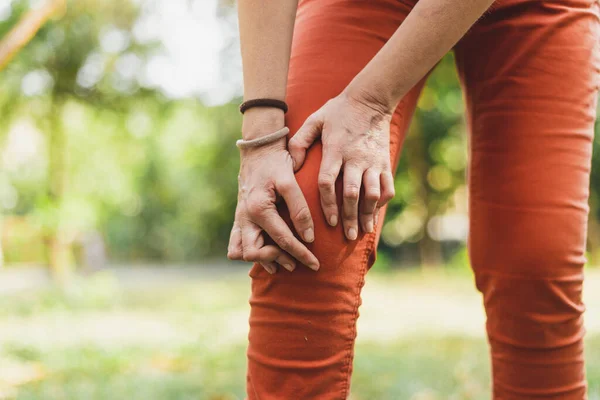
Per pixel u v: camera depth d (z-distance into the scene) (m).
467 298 6.75
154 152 15.72
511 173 1.07
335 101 0.92
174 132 16.25
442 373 2.81
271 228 0.87
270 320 0.90
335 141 0.89
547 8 1.06
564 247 1.04
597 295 6.26
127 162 9.99
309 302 0.88
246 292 7.45
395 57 0.90
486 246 1.10
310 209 0.88
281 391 0.89
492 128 1.09
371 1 1.00
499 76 1.08
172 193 17.47
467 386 2.52
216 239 17.97
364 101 0.90
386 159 0.92
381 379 2.71
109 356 3.29
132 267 14.56
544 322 1.05
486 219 1.10
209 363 3.13
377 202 0.91
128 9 6.54
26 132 8.46
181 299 6.69
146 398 2.40
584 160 1.08
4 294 6.79
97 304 6.03
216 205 17.14
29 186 9.45
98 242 9.02
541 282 1.04
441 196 12.25
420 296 7.00
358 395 2.43
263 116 0.93
